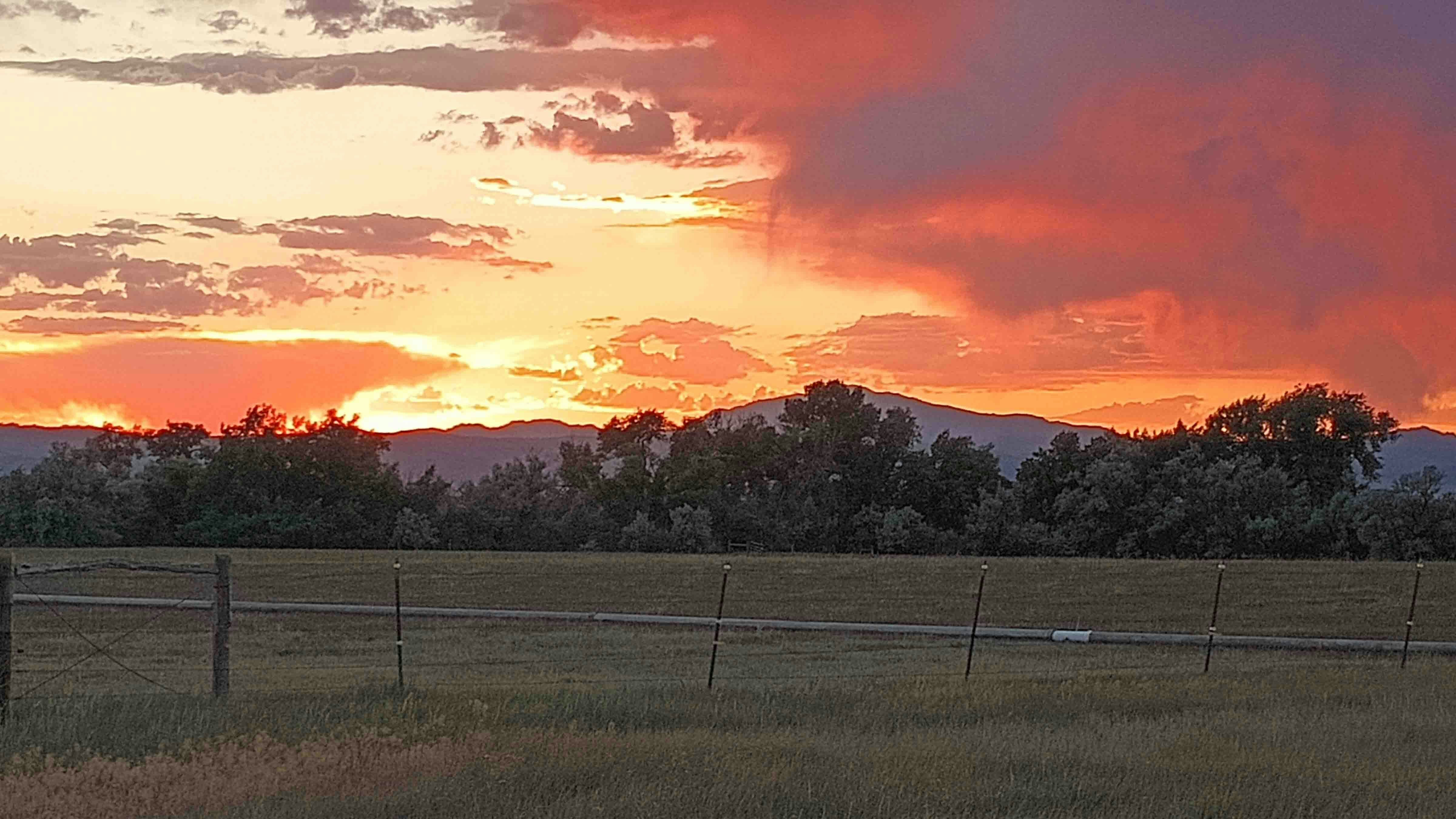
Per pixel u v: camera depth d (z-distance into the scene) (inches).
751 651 1077.1
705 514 3887.8
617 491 4025.6
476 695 676.1
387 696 669.9
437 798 437.1
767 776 467.2
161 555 2780.5
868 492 4055.1
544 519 3939.5
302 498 3794.3
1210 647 902.4
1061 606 1599.4
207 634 1177.4
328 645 1096.2
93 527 3533.5
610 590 1893.5
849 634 1255.5
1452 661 1013.2
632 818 418.0
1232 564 2299.5
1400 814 434.6
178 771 476.1
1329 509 3316.9
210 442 4311.0
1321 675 819.4
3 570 595.8
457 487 4333.2
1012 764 500.4
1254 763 504.4
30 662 930.7
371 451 3927.2
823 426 4119.1
